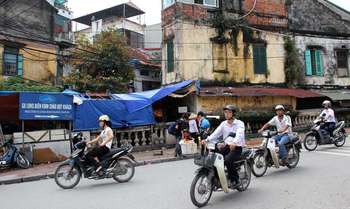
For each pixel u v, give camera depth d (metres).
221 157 6.76
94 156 8.98
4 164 12.65
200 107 20.44
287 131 9.78
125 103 16.75
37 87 19.86
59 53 26.25
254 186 7.95
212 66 22.23
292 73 24.38
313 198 6.64
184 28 21.80
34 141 13.73
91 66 26.53
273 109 22.45
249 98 22.11
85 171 8.97
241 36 23.20
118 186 8.80
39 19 25.67
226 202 6.71
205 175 6.67
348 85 26.64
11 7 23.97
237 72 22.86
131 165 9.46
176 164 12.36
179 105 21.25
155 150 16.84
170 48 22.67
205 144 7.00
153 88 31.62
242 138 7.08
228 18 22.88
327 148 14.32
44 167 12.89
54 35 26.47
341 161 10.72
